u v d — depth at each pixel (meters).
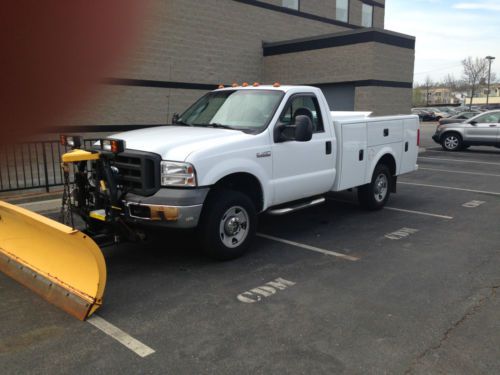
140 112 13.88
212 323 3.93
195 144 5.09
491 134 18.03
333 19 20.30
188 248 5.97
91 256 3.94
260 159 5.58
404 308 4.21
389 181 8.33
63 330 3.81
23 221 4.45
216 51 15.66
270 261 5.48
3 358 3.39
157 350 3.50
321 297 4.46
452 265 5.34
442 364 3.31
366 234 6.65
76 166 5.39
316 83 16.02
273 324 3.91
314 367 3.28
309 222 7.35
